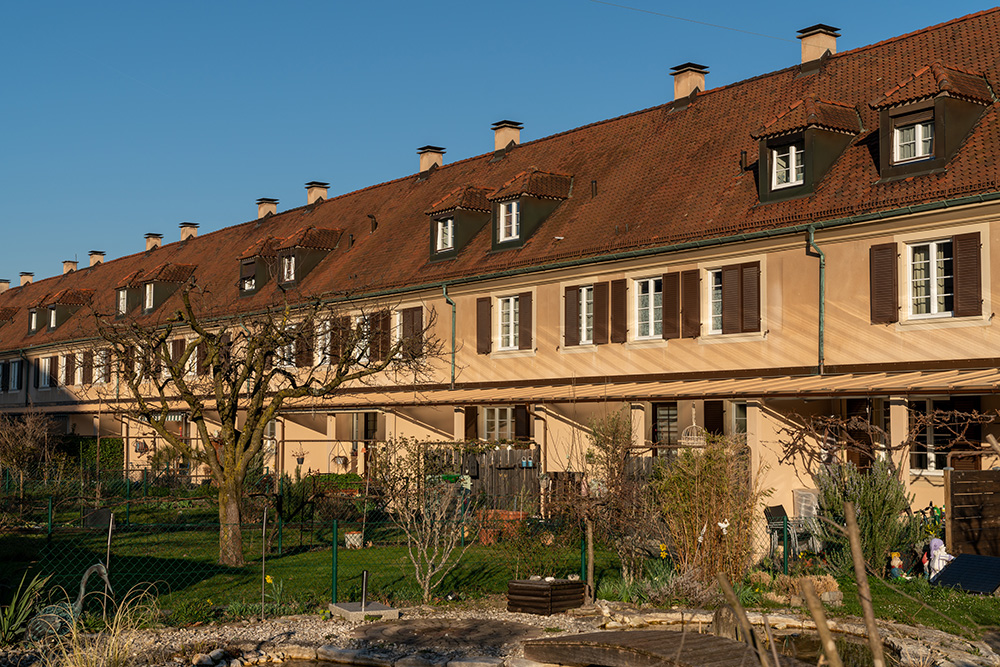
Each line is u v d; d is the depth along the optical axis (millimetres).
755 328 23859
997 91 22359
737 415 24391
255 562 20844
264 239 43312
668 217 26844
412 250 35969
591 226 29016
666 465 18000
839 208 22375
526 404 28578
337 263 39500
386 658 12539
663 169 29344
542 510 22344
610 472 18812
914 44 26406
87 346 50938
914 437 20078
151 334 24297
